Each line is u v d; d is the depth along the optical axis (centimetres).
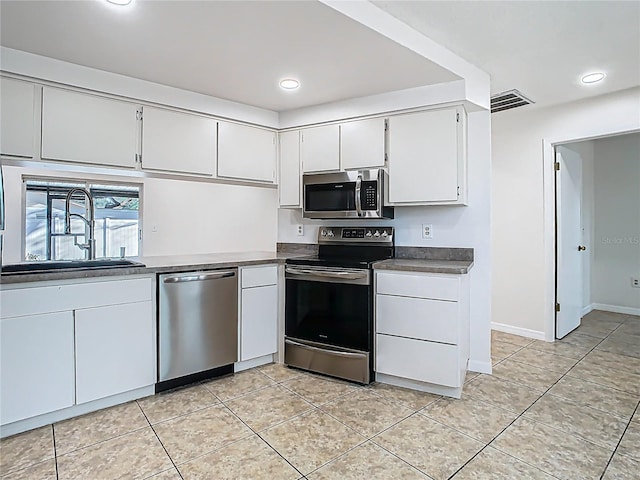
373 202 290
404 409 232
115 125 254
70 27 191
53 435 202
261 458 183
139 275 241
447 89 265
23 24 188
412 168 282
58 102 233
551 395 252
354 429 209
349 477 169
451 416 223
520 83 303
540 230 373
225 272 279
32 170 469
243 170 319
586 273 485
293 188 335
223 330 279
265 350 304
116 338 232
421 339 252
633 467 176
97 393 226
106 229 532
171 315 254
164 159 276
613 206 494
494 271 409
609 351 341
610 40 232
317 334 289
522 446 193
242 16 181
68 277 213
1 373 195
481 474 171
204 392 256
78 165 242
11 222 458
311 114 322
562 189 372
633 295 482
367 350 268
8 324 197
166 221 581
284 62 232
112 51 219
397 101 283
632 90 314
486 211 287
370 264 267
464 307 262
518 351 341
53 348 210
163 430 208
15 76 219
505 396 250
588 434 204
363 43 208
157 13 178
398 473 172
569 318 394
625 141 482
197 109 288
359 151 302
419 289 252
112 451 188
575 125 346
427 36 226
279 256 330
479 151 288
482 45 238
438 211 304
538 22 212
